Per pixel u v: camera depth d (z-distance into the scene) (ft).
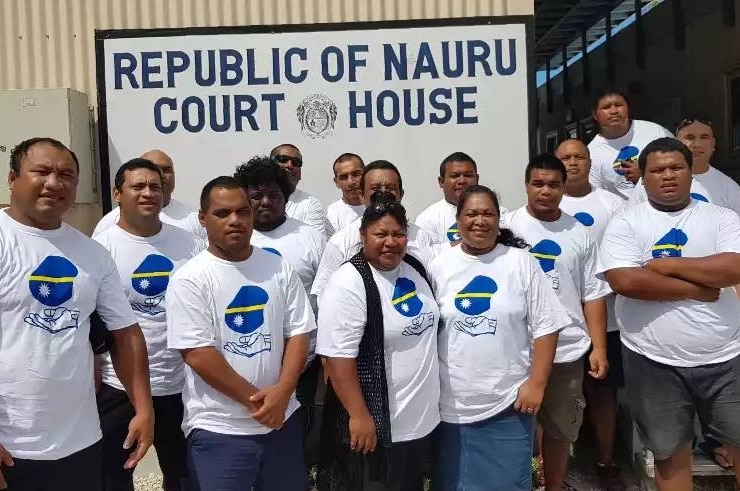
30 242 8.21
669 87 27.86
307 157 16.30
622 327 11.36
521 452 10.02
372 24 16.17
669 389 10.85
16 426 7.94
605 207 13.64
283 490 9.45
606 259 11.07
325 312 9.62
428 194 16.33
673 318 10.63
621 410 15.02
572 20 34.40
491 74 16.19
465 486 10.01
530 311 10.10
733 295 10.73
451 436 10.06
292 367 9.43
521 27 16.12
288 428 9.58
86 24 16.61
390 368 9.53
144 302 10.71
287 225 12.01
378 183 12.01
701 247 10.67
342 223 15.33
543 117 48.52
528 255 10.26
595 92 35.81
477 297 9.93
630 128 16.08
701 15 24.85
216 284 9.17
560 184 12.12
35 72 16.66
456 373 9.96
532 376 9.98
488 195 10.03
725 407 10.61
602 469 13.99
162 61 16.20
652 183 10.78
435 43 16.19
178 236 11.22
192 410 9.30
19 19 16.63
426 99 16.24
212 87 16.24
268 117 16.25
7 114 15.37
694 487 13.55
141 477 15.01
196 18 16.60
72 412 8.30
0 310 7.95
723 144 23.76
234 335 9.16
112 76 16.20
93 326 8.91
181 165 16.29
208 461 9.14
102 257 8.85
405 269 9.99
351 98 16.24
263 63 16.20
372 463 9.56
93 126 16.58
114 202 16.24
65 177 8.21
